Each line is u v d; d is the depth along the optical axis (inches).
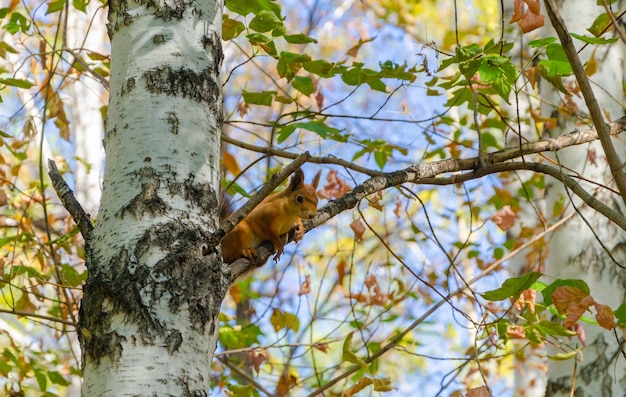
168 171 218.5
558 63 297.1
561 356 323.6
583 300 262.1
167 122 223.9
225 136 333.1
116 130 224.7
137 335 200.4
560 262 470.0
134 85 227.6
